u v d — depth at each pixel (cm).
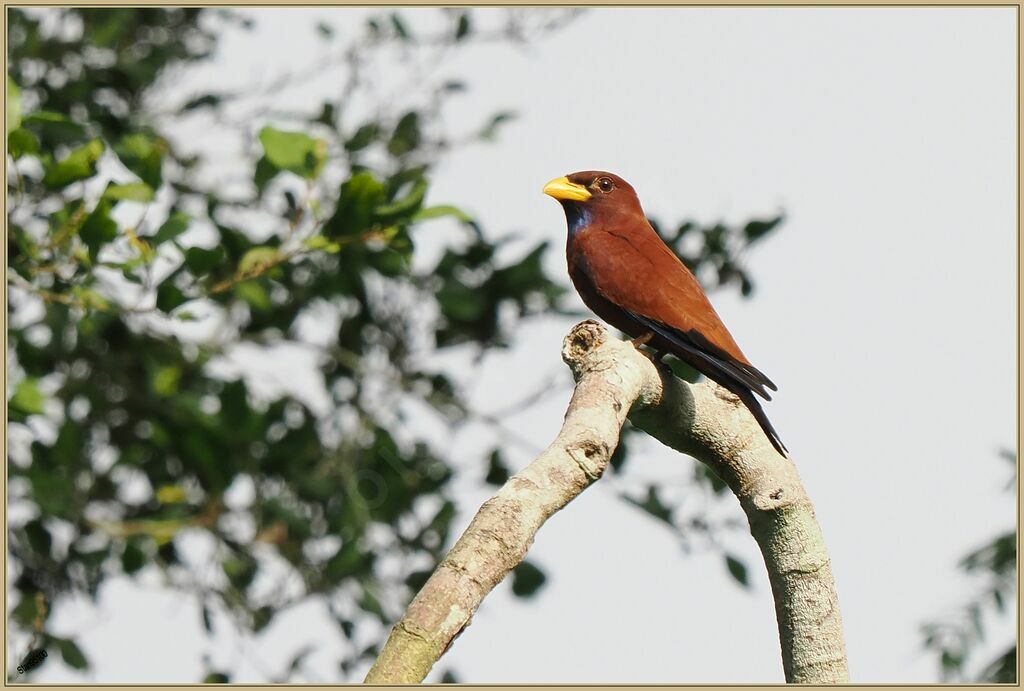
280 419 1259
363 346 1295
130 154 971
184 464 1260
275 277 973
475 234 1226
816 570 689
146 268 913
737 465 702
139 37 1407
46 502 1192
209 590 1261
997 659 1277
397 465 1248
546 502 536
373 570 1252
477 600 496
